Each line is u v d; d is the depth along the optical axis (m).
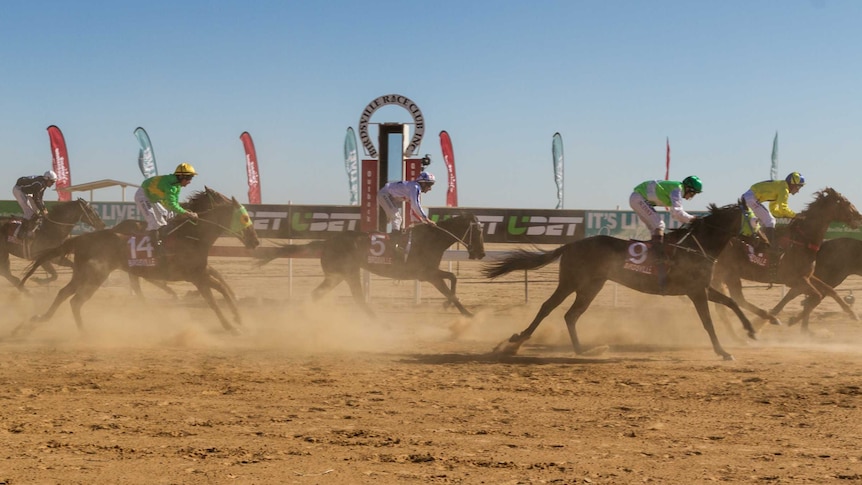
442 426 6.41
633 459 5.45
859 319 14.02
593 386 8.09
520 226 16.78
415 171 16.38
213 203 12.01
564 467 5.25
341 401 7.36
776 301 17.83
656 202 10.11
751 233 10.90
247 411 6.93
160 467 5.21
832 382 8.15
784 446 5.80
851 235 16.73
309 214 17.17
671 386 8.04
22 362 9.45
